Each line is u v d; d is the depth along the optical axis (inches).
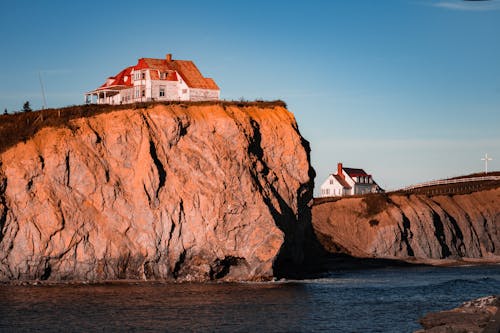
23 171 2883.9
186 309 2210.9
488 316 2005.4
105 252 2864.2
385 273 3671.3
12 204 2854.3
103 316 2086.6
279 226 3031.5
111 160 2997.0
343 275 3508.9
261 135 3262.8
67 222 2859.3
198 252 2940.5
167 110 3110.2
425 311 2244.1
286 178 3260.3
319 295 2566.4
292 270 3312.0
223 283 2851.9
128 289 2618.1
